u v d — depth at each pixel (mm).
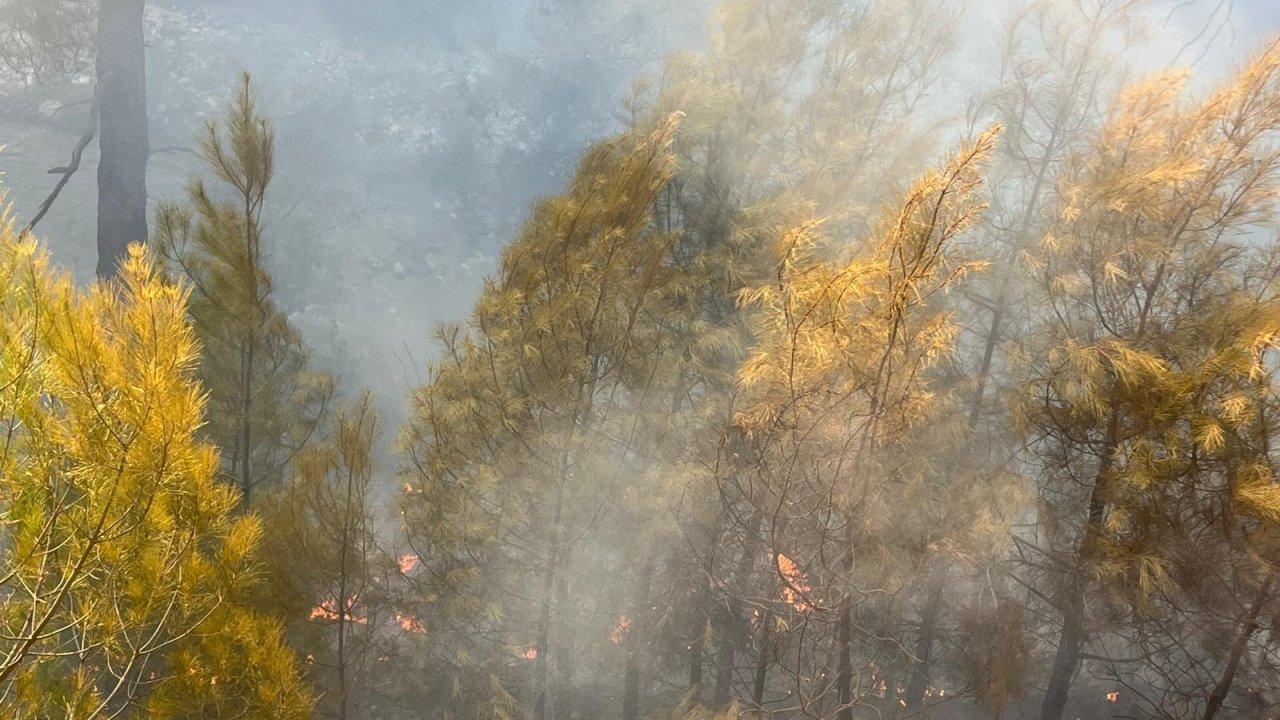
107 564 3078
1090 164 5859
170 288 2877
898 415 4590
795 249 4492
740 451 5922
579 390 6160
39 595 2971
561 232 6055
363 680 6090
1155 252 5316
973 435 6422
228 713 3936
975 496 5312
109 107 9547
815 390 4617
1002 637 6039
